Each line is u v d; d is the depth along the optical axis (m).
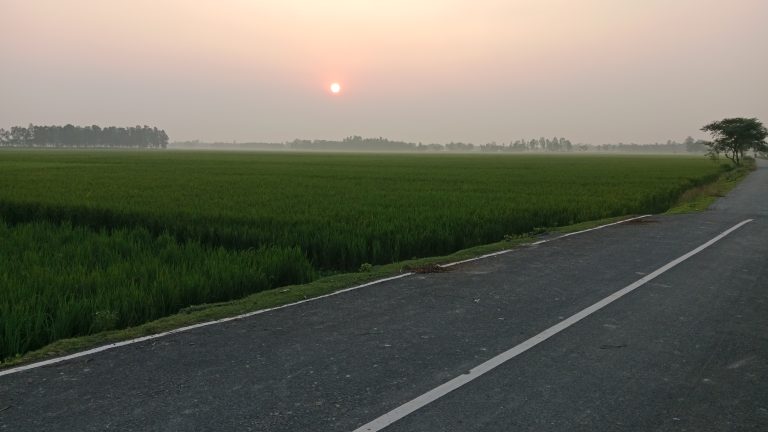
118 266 8.95
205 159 87.69
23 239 11.65
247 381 4.84
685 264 10.69
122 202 18.75
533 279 9.27
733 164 84.50
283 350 5.68
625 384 4.86
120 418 4.11
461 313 7.14
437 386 4.76
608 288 8.60
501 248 12.66
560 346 5.85
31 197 20.19
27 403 4.37
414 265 10.48
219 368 5.16
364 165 69.62
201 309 7.43
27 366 5.21
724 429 4.08
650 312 7.24
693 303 7.73
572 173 51.16
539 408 4.36
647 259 11.23
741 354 5.69
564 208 19.48
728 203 25.22
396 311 7.23
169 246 10.76
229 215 15.31
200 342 5.94
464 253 11.90
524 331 6.37
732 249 12.54
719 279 9.32
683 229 16.20
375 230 12.92
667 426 4.11
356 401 4.45
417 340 6.02
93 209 16.27
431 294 8.20
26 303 6.71
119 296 7.28
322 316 7.00
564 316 7.01
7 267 8.92
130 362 5.32
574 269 10.15
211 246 11.86
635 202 22.36
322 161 85.56
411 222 14.45
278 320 6.81
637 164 84.12
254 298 7.97
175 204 18.42
